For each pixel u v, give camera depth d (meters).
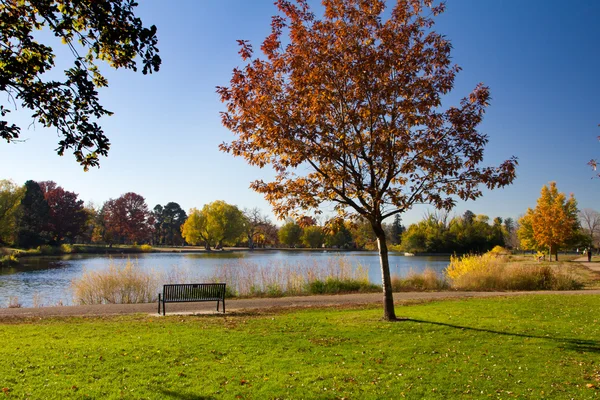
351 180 10.63
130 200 97.44
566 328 10.30
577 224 54.19
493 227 86.69
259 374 6.81
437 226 79.88
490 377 6.68
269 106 10.59
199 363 7.38
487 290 21.64
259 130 10.52
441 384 6.38
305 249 107.06
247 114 10.67
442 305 14.93
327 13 10.73
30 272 37.22
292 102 10.64
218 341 9.02
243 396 5.86
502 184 10.20
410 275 23.80
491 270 22.97
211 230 88.94
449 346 8.58
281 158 11.22
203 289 13.85
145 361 7.44
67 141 5.81
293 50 10.56
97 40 5.90
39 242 68.81
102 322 11.92
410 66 10.69
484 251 75.75
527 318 11.77
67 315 13.52
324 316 12.81
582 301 15.44
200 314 13.59
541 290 21.80
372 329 10.23
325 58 10.23
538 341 8.95
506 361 7.55
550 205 50.41
